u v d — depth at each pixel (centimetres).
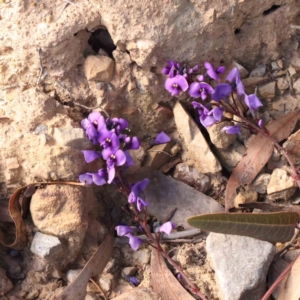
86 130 29
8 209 30
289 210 29
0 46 29
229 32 30
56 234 29
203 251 30
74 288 28
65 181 29
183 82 29
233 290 26
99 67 30
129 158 29
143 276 30
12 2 29
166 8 28
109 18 28
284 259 28
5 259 30
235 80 29
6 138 29
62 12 29
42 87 30
